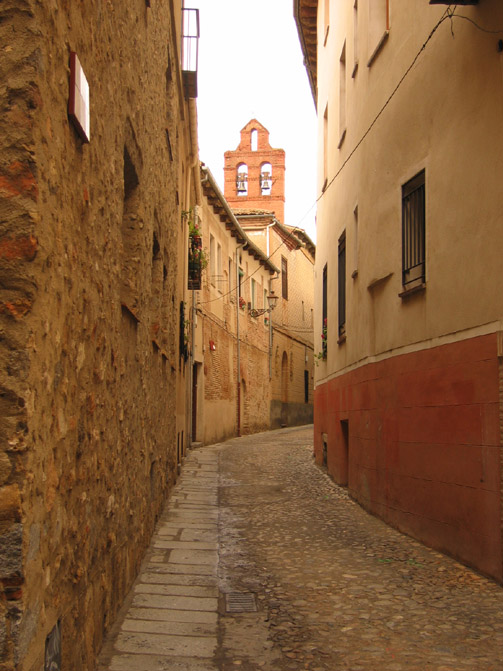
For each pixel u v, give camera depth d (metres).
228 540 7.68
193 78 12.28
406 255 8.17
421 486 7.43
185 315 15.32
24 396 2.47
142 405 6.53
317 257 16.23
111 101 4.37
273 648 4.43
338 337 12.25
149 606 5.24
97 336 3.98
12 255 2.53
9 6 2.58
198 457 16.92
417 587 5.75
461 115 6.69
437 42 7.28
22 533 2.43
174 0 9.60
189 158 15.04
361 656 4.29
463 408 6.49
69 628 3.28
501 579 5.71
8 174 2.56
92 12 3.67
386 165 8.80
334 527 8.38
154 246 8.40
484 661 4.19
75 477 3.40
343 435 11.85
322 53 15.31
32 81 2.58
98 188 3.94
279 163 42.56
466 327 6.50
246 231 30.94
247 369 27.41
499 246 5.91
